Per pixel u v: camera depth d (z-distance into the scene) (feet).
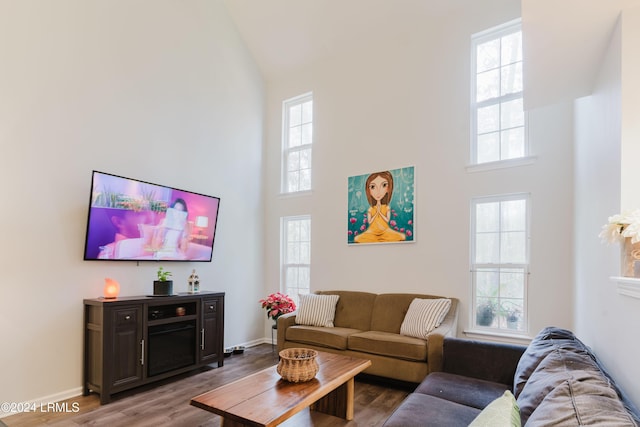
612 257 6.10
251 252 17.40
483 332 12.19
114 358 10.41
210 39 15.88
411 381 10.73
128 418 9.16
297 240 17.69
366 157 15.40
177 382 11.85
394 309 13.26
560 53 7.20
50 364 10.23
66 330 10.61
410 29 14.64
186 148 14.57
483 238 12.68
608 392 3.63
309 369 7.78
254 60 18.26
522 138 12.27
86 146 11.35
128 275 12.29
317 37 16.48
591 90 8.48
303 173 17.70
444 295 13.07
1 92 9.65
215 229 15.20
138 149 12.84
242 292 16.76
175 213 13.55
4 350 9.48
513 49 12.66
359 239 15.24
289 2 15.78
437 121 13.74
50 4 10.68
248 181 17.46
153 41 13.53
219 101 16.15
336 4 15.16
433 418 5.98
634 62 5.73
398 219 14.29
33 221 10.11
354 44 15.99
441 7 13.73
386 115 15.02
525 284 11.75
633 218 4.84
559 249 11.10
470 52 13.25
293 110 18.39
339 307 14.56
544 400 3.91
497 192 12.28
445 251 13.19
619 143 5.80
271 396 6.97
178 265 14.02
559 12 6.09
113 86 12.16
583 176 9.08
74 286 10.87
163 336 11.84
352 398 9.07
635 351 4.68
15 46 9.93
